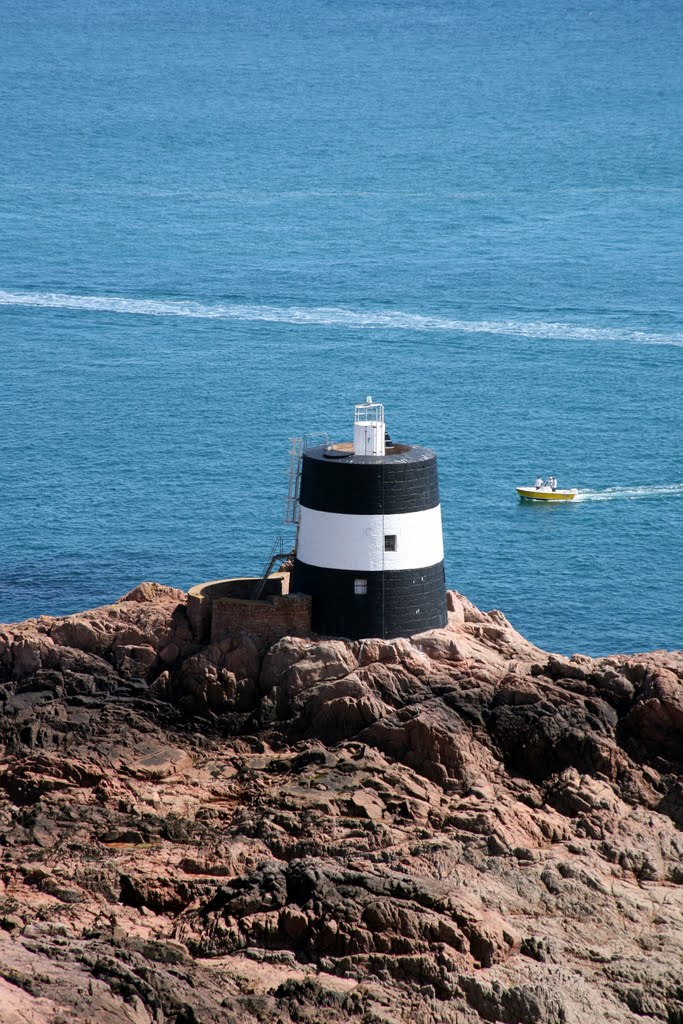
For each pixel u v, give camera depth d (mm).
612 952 168250
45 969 153750
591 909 174375
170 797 197500
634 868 183125
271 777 198250
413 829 186125
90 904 179625
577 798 191500
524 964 163875
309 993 155500
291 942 166750
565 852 184500
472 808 189375
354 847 182625
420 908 166125
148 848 189000
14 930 168750
